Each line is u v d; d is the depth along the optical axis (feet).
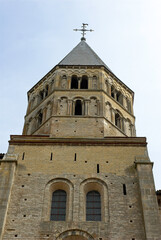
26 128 161.58
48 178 121.80
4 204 111.65
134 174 123.44
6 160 125.08
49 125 146.10
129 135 158.10
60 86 163.02
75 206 113.60
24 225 108.06
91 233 106.22
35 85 179.11
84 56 189.57
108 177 122.31
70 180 120.98
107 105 157.17
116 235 105.50
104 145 133.90
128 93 178.29
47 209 113.70
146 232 104.27
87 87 166.61
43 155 130.11
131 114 167.73
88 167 125.49
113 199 115.24
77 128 143.54
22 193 116.98
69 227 107.76
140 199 114.62
